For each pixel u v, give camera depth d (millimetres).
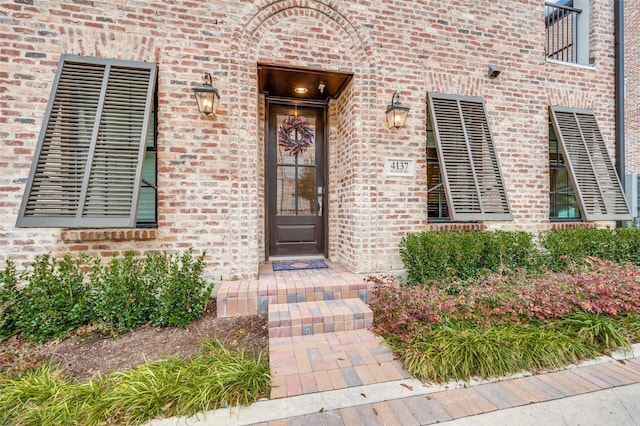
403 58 4023
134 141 3158
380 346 2557
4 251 3047
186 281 3043
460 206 3916
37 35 3109
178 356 2355
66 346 2592
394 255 3992
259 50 3645
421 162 4094
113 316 2830
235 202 3566
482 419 1773
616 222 5004
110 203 3012
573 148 4574
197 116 3479
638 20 10289
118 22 3285
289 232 4668
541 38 4594
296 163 4684
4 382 2033
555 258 4066
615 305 2803
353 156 3938
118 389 1919
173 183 3422
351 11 3846
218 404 1870
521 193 4461
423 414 1808
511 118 4438
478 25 4293
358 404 1883
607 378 2162
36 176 2889
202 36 3496
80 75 3152
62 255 3168
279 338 2705
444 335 2467
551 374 2215
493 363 2201
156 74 3395
